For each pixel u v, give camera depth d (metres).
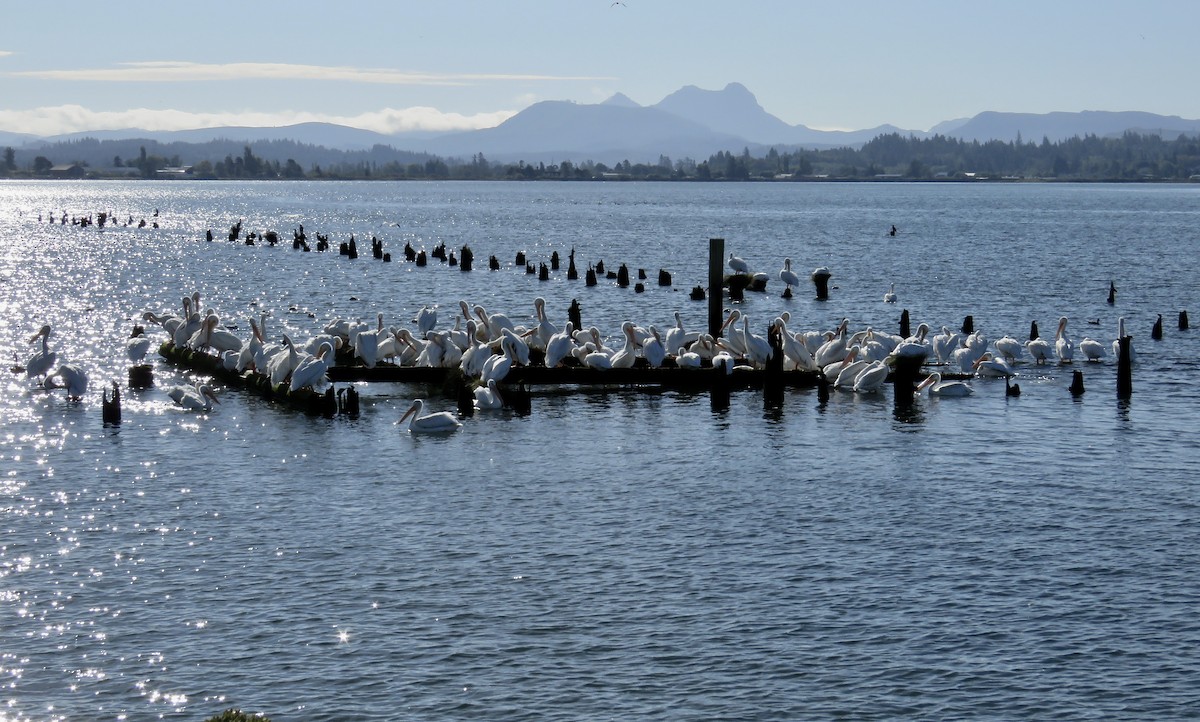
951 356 56.38
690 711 23.80
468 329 54.84
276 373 48.03
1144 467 39.12
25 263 109.75
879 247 138.62
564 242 150.00
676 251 134.50
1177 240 147.25
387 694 24.34
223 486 36.75
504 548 31.70
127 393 49.38
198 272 102.19
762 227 183.88
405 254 114.81
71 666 25.39
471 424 44.56
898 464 39.47
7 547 31.61
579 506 35.09
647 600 28.53
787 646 26.30
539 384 52.12
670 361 52.81
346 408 46.19
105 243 137.25
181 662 25.58
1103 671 25.28
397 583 29.47
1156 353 60.66
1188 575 30.08
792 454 40.66
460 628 27.09
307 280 95.81
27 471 38.06
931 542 32.25
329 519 33.84
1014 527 33.41
